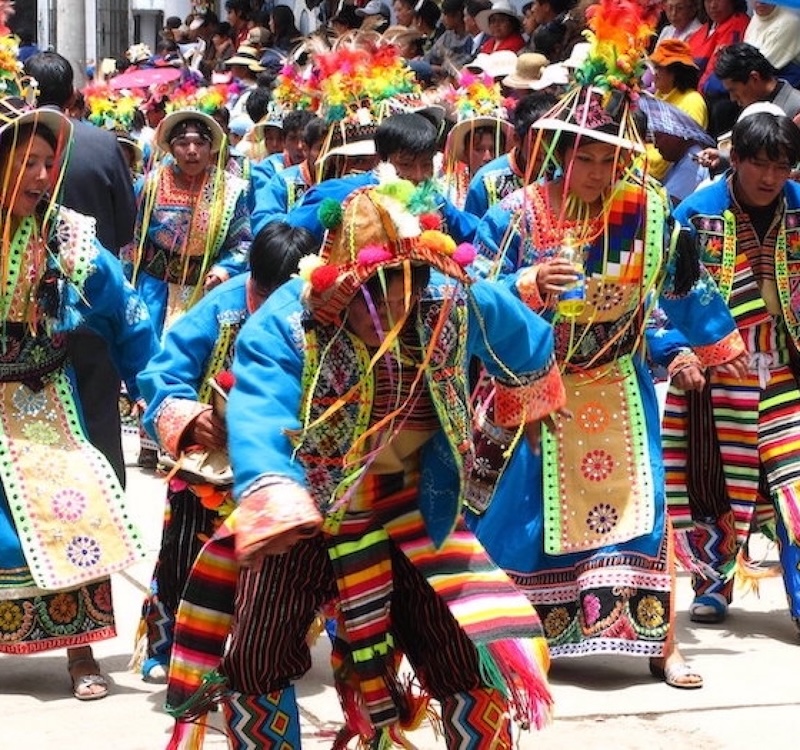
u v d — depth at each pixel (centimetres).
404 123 1010
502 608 654
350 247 627
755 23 1773
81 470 927
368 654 663
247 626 672
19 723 897
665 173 1677
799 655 1061
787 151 1046
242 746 688
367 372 635
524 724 679
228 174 1611
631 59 907
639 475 965
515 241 944
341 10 2602
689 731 893
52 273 902
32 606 918
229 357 813
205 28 3484
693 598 1199
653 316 1036
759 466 1109
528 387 706
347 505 662
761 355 1095
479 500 827
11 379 916
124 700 941
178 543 935
